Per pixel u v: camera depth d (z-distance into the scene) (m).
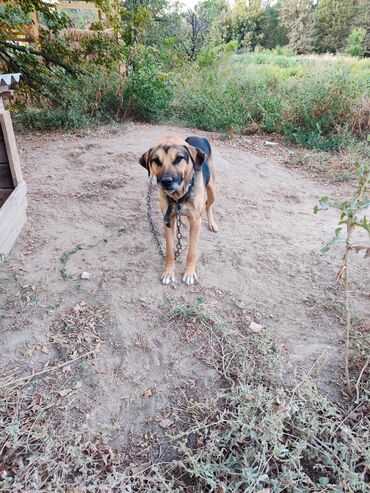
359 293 1.59
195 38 7.73
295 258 1.85
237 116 4.17
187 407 1.14
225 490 0.88
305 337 1.39
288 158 3.42
